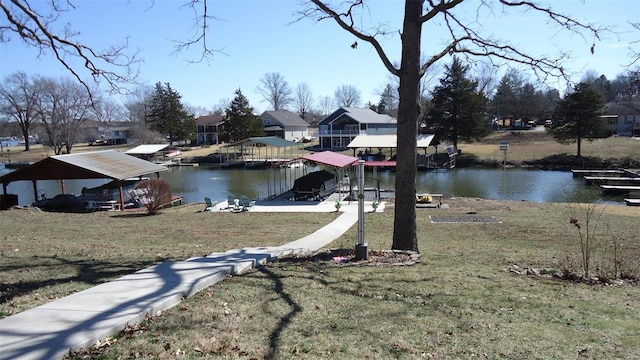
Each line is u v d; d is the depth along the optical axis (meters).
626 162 48.38
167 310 5.58
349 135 72.50
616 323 5.64
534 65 10.66
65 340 4.38
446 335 5.02
